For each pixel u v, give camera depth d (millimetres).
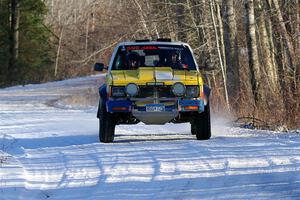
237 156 27531
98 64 39469
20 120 58656
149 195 20656
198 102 34750
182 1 77625
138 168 25734
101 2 94062
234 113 54156
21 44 173625
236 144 32281
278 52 56844
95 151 31891
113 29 84000
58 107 83062
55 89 135625
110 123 35969
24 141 39438
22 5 169750
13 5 168500
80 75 184750
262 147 30422
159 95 34719
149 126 49062
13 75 167000
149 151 30703
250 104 53469
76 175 25016
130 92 34531
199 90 34969
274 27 58500
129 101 34625
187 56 38344
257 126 46125
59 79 175125
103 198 20500
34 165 28125
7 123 55094
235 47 61375
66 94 114688
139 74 35375
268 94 54938
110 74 36156
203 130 35781
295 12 58469
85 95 100250
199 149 30547
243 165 25297
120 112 35375
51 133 44875
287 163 25219
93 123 54281
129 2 83438
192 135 40781
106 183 22984
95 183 23188
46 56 178375
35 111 73938
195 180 22719
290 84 52094
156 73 35469
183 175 23766
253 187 21078
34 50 174500
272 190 20500
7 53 168500
